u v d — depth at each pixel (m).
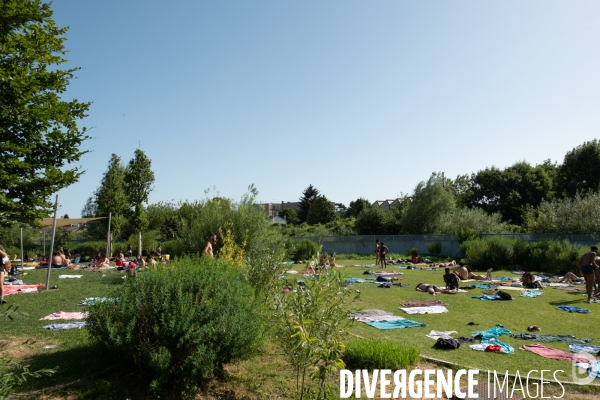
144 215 34.75
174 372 5.64
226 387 6.02
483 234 33.91
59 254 27.48
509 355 7.94
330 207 75.31
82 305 11.89
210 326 5.64
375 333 9.60
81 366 6.32
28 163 8.44
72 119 8.98
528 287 17.62
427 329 10.05
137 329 5.83
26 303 12.26
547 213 33.78
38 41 8.91
